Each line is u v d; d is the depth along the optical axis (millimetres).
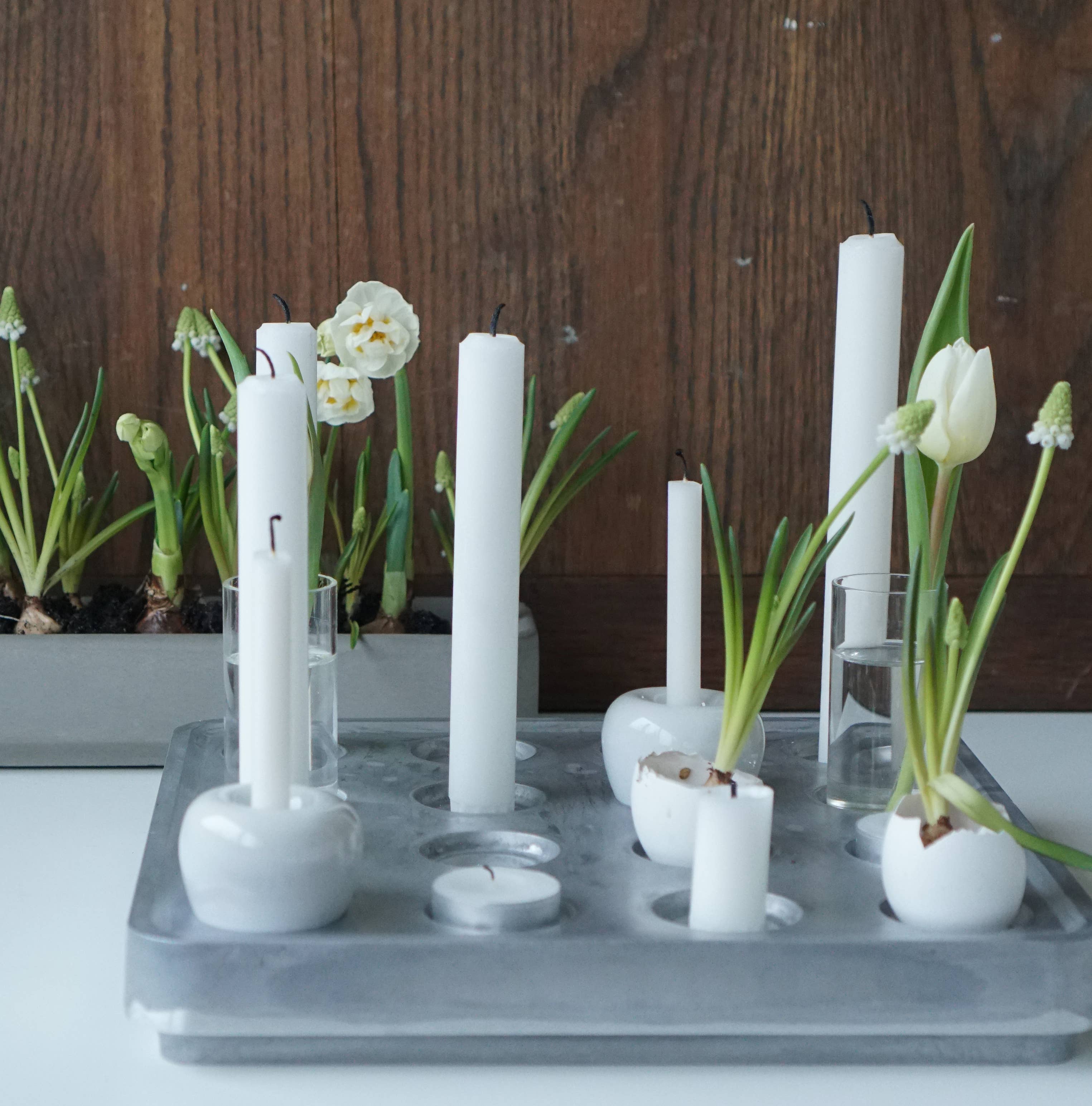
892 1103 433
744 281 916
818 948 444
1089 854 627
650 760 569
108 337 902
